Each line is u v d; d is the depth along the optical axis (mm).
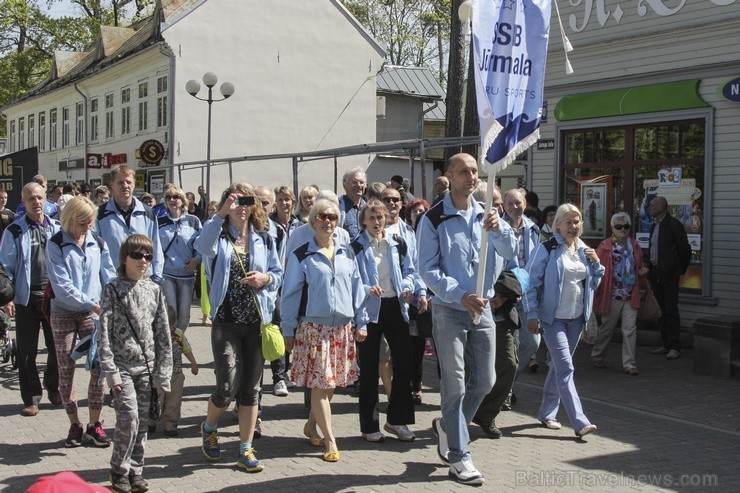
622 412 8055
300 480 5852
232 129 27078
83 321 6777
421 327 7883
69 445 6684
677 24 11867
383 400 8445
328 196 6973
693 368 9953
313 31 28609
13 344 9852
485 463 6301
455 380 5762
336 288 6223
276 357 5969
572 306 7094
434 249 5820
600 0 12945
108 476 5945
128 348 5672
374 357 6855
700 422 7668
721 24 11289
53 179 38250
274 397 8523
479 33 5527
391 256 6934
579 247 7227
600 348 10297
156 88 27391
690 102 11664
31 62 41594
